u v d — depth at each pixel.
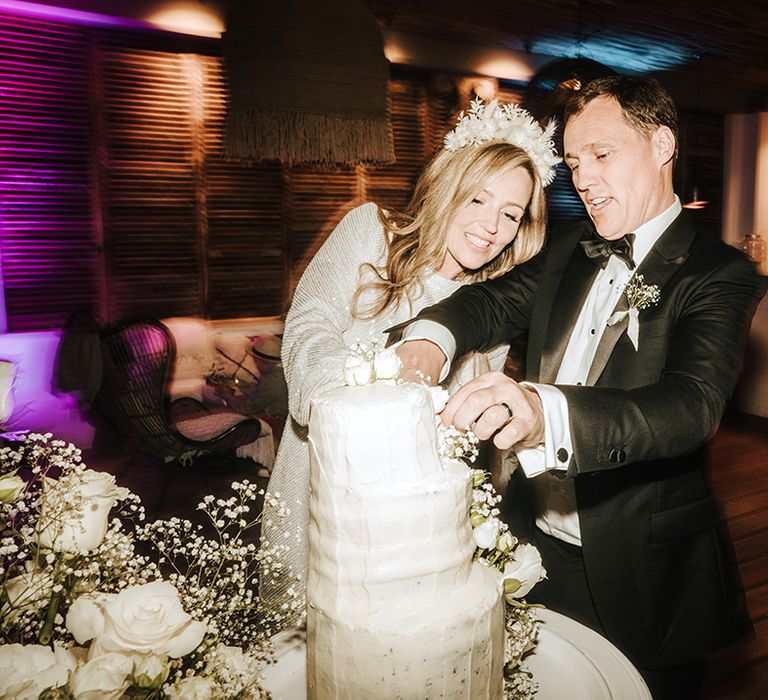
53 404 5.17
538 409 1.10
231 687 0.84
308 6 1.37
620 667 1.18
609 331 1.45
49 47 5.45
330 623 0.83
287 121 1.39
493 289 1.73
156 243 6.07
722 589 1.50
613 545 1.45
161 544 0.93
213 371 5.39
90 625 0.77
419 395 0.85
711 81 8.36
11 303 5.60
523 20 5.84
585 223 1.75
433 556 0.82
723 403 1.26
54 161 5.61
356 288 1.70
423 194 1.67
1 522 0.83
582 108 1.45
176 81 5.91
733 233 9.47
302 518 1.71
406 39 6.34
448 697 0.82
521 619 1.07
